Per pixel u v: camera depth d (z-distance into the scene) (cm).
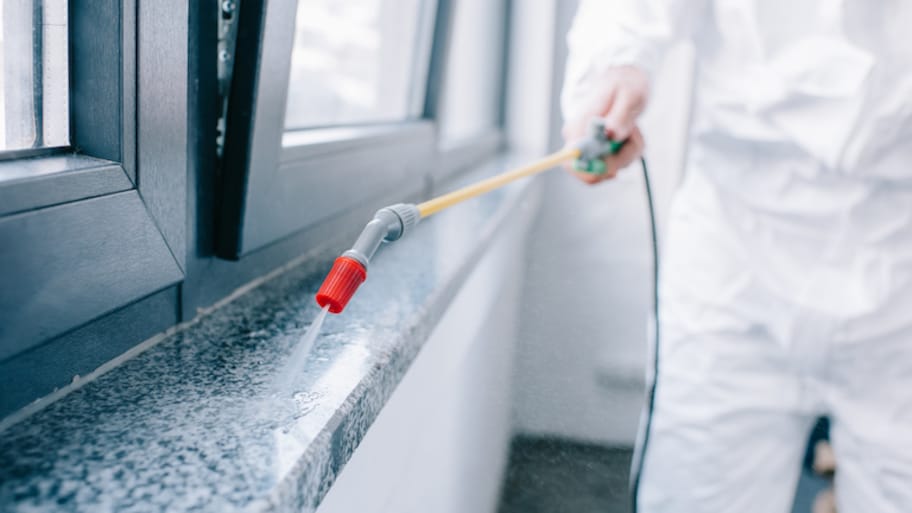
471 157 176
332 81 109
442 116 142
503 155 209
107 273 42
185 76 49
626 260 199
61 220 38
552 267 182
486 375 133
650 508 112
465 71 206
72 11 42
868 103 79
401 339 56
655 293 110
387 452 64
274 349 52
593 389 150
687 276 104
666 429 108
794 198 91
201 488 33
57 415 40
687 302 104
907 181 84
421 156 127
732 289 99
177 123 49
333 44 108
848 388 95
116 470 34
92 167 41
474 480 130
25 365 39
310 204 75
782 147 89
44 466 34
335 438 41
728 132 93
